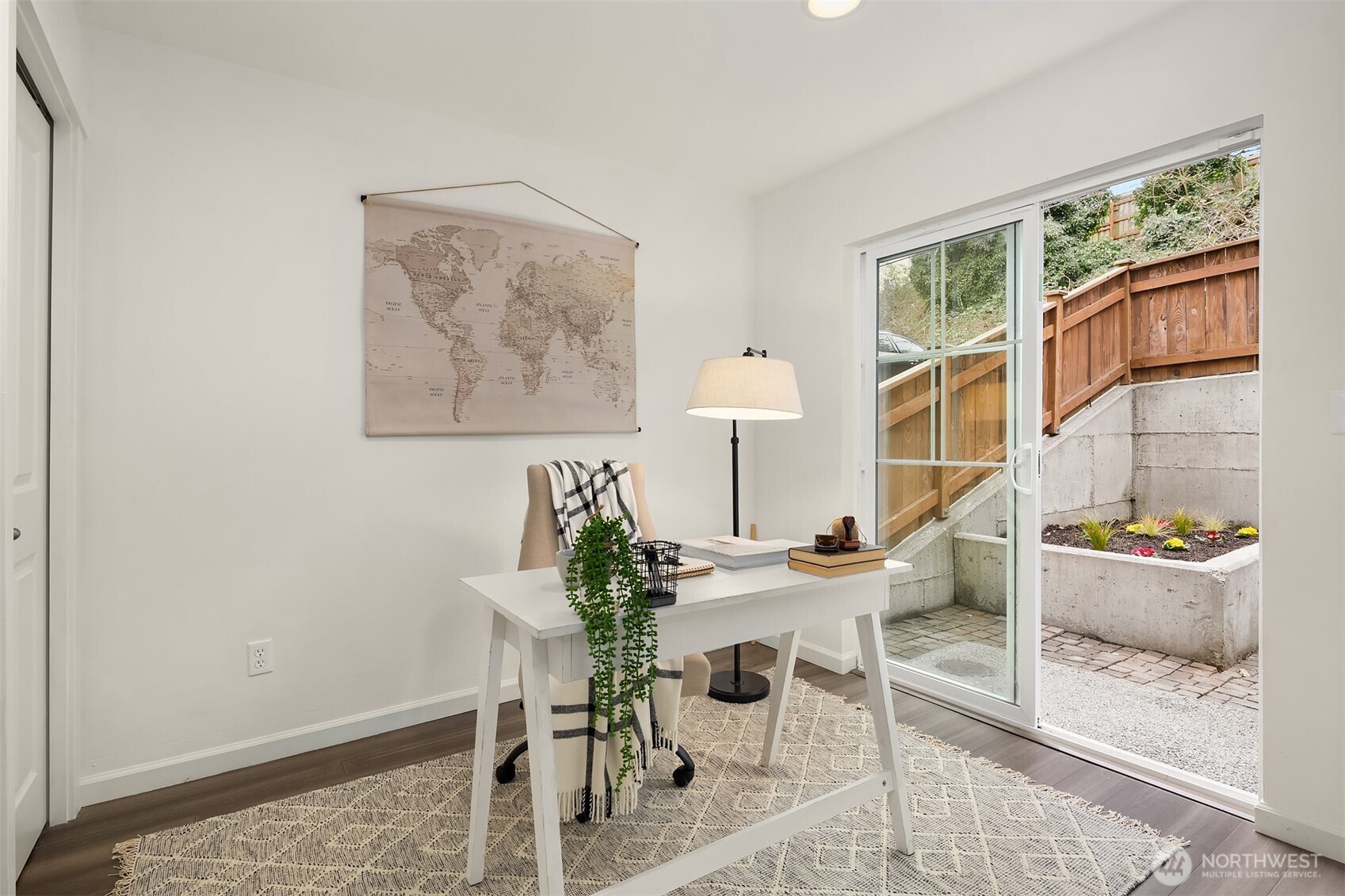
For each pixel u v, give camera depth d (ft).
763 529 12.06
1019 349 8.66
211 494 7.45
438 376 8.85
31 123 5.83
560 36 7.23
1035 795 6.95
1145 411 16.76
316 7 6.66
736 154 10.31
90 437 6.80
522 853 5.99
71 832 6.33
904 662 10.28
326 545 8.14
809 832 6.34
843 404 10.62
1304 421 6.02
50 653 6.40
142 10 6.63
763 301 12.04
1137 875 5.66
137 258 7.04
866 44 7.45
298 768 7.55
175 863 5.84
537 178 9.77
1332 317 5.85
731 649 11.98
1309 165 5.98
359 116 8.41
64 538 6.43
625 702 4.78
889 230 9.87
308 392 8.02
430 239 8.82
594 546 4.58
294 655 7.95
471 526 9.18
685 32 7.18
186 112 7.34
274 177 7.84
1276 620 6.20
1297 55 6.06
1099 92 7.52
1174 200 15.69
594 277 10.18
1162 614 11.93
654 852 6.02
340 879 5.64
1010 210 8.68
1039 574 8.55
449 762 7.66
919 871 5.74
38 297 6.05
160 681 7.18
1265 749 6.28
